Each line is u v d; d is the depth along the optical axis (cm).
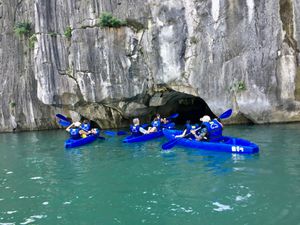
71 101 1752
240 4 1363
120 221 512
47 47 1711
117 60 1606
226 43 1407
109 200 608
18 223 532
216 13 1410
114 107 1752
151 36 1548
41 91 1756
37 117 2006
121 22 1576
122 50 1598
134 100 1673
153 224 492
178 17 1483
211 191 612
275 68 1342
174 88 1570
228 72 1418
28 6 1941
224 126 1428
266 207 517
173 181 693
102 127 1886
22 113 2017
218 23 1412
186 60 1499
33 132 1930
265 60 1351
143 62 1599
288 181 634
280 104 1357
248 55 1374
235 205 535
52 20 1708
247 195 576
